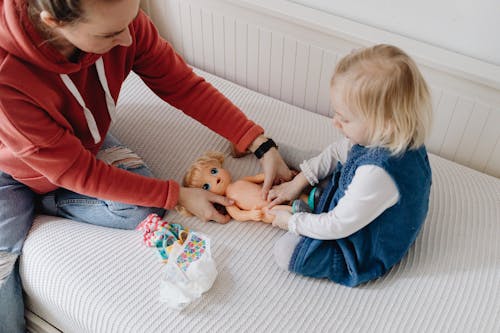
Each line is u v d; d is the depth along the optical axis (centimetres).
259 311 98
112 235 114
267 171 120
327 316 97
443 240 110
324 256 102
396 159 91
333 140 132
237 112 126
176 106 127
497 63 114
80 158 102
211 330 94
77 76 101
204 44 156
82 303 100
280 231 115
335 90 91
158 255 107
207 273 101
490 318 95
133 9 81
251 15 138
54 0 75
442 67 115
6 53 88
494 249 107
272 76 148
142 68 120
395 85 87
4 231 110
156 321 95
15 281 111
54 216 121
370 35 122
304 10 130
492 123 118
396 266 107
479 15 110
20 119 91
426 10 115
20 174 110
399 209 96
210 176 120
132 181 109
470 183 121
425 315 96
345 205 96
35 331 123
